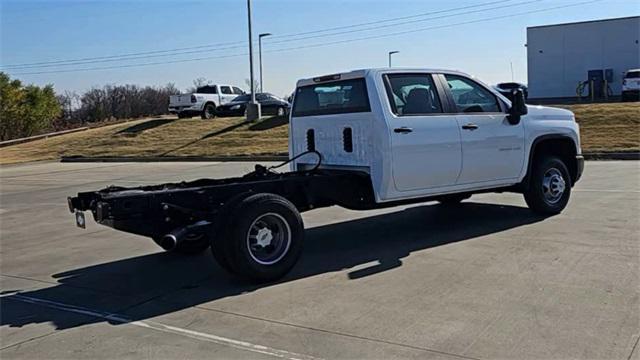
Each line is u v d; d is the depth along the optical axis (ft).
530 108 27.07
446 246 22.58
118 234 28.96
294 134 25.90
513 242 22.59
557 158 27.68
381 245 23.38
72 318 16.58
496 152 25.08
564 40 143.84
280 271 19.07
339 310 16.07
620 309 15.11
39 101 136.98
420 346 13.43
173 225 19.43
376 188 22.17
